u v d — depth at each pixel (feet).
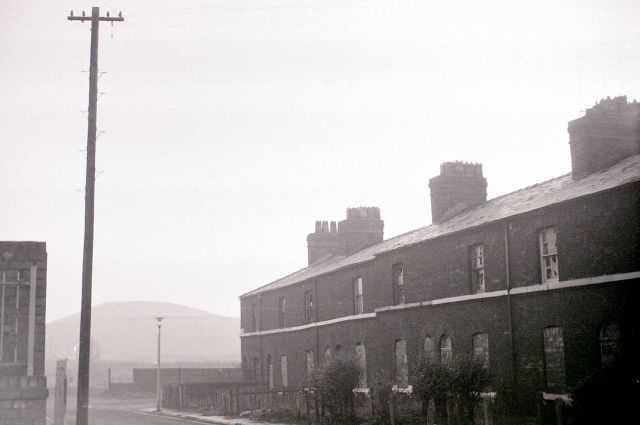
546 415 71.82
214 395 126.41
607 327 67.31
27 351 49.24
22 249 50.01
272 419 97.50
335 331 122.72
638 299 63.72
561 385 71.97
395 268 104.42
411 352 97.14
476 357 73.51
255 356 158.20
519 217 78.43
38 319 49.73
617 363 59.11
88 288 62.75
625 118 80.94
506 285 80.07
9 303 49.37
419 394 72.49
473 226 85.20
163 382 200.85
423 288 95.61
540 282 75.92
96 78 65.62
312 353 131.54
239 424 95.45
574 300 70.69
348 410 86.28
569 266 71.77
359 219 138.82
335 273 124.26
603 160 79.66
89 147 64.44
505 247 80.64
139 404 164.35
